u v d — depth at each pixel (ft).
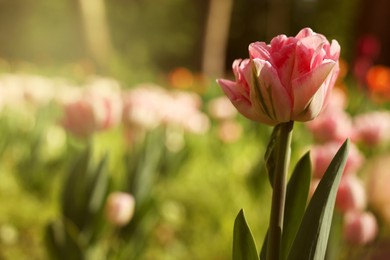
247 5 122.31
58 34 113.09
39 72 52.34
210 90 36.81
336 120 14.12
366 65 29.50
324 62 5.14
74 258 12.04
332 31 111.45
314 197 5.50
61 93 25.71
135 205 14.14
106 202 12.94
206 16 85.40
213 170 22.50
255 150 25.26
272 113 5.31
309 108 5.27
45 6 112.88
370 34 64.75
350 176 10.44
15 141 25.23
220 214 17.99
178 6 119.65
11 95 24.81
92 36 77.46
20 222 17.26
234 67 5.50
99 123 14.26
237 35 123.03
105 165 12.89
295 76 5.26
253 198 18.25
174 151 21.94
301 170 6.46
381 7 64.18
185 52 120.47
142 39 118.93
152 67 117.50
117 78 60.18
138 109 14.78
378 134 15.62
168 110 19.71
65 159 20.29
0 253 16.11
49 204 19.22
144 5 119.03
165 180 21.21
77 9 77.05
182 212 18.47
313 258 5.48
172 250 16.92
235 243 5.83
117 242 14.21
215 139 25.58
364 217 10.07
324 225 5.49
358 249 10.46
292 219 6.38
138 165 14.17
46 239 12.10
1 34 114.93
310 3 117.91
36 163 21.13
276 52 5.32
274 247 5.60
